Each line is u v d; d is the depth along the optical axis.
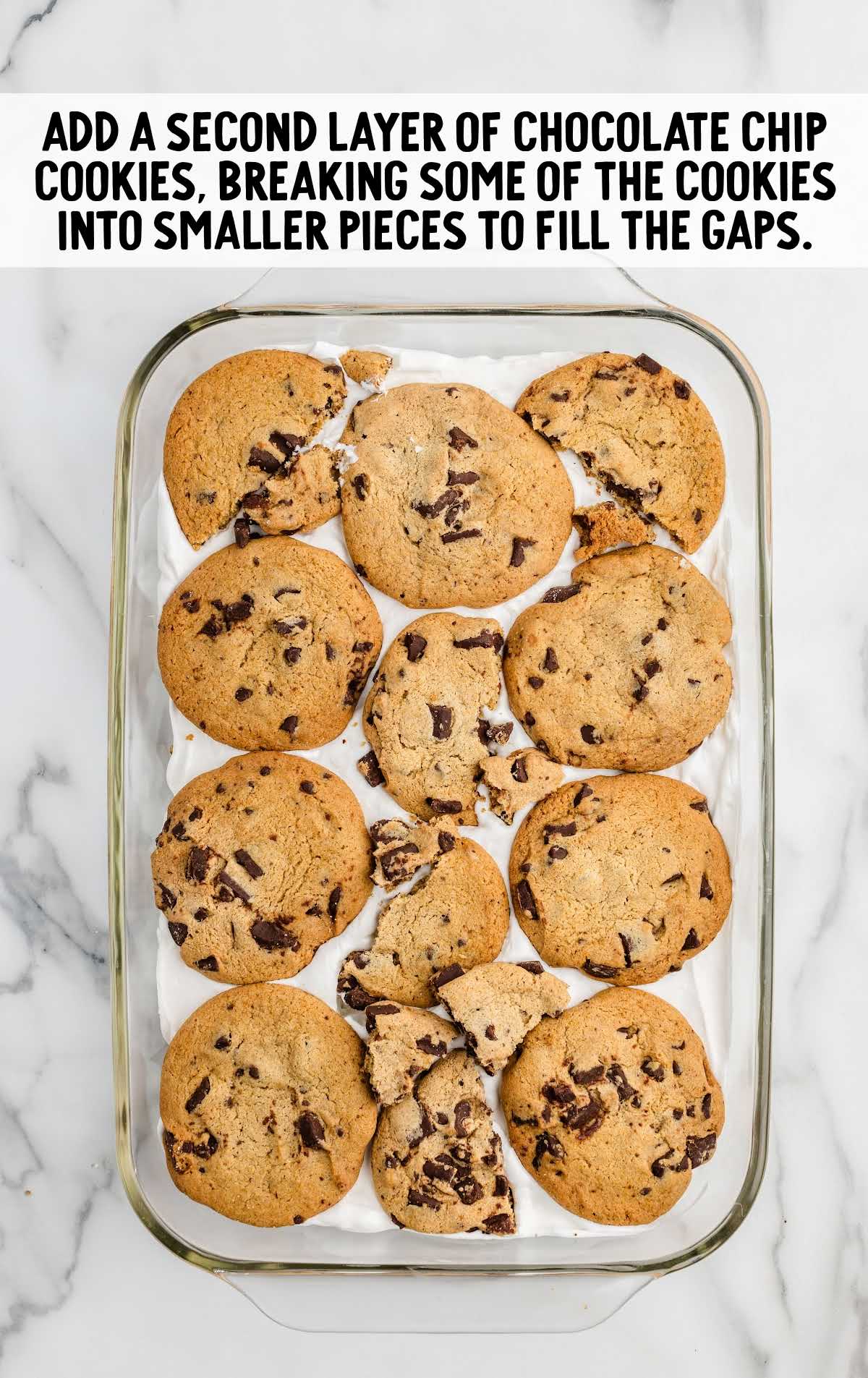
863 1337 0.80
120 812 0.75
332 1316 0.76
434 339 0.77
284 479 0.73
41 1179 0.80
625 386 0.74
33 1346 0.79
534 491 0.73
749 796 0.75
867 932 0.81
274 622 0.73
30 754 0.80
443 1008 0.73
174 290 0.80
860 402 0.81
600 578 0.74
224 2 0.80
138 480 0.76
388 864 0.72
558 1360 0.79
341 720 0.73
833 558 0.81
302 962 0.72
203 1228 0.75
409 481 0.73
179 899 0.72
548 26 0.81
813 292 0.81
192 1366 0.79
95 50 0.81
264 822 0.72
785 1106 0.80
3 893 0.80
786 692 0.81
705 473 0.74
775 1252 0.80
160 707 0.75
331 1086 0.72
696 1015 0.74
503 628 0.74
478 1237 0.72
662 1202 0.72
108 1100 0.80
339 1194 0.72
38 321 0.80
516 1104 0.72
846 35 0.81
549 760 0.73
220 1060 0.72
